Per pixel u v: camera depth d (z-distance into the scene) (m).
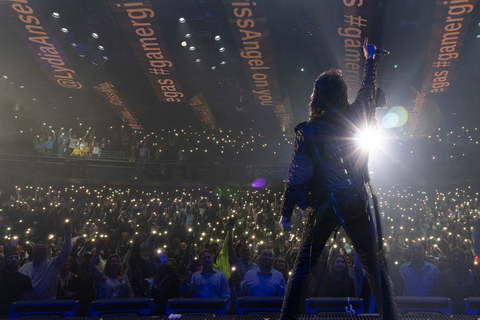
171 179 28.52
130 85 25.66
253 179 28.53
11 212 17.89
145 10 16.44
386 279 1.93
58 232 16.78
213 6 19.41
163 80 22.30
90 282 6.92
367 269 1.97
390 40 22.12
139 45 18.69
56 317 2.76
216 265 7.18
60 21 18.34
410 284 5.85
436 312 2.99
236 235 14.62
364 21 15.26
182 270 7.18
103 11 19.17
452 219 16.81
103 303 3.00
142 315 3.05
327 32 21.81
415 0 19.44
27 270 6.10
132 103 27.25
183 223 19.77
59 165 27.06
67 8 18.28
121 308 3.03
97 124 30.22
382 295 1.92
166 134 30.72
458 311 4.46
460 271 5.86
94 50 21.80
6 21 19.30
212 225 20.36
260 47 17.73
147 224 18.27
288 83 26.06
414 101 25.52
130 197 27.77
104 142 28.56
